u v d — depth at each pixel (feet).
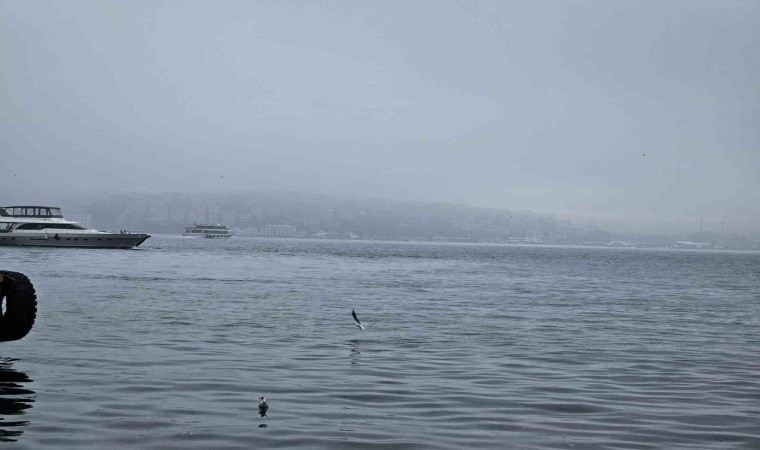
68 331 76.48
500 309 119.44
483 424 39.96
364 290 159.43
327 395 46.96
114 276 183.11
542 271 307.78
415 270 286.87
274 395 46.57
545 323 98.32
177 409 41.83
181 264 269.44
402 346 72.28
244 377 52.70
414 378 54.19
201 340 72.79
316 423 39.29
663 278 271.69
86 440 34.94
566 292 170.91
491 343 76.07
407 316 104.06
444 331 86.22
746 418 42.16
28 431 36.40
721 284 233.76
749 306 139.54
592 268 365.40
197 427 37.81
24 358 58.59
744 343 80.53
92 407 41.86
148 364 57.26
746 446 36.09
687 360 66.13
